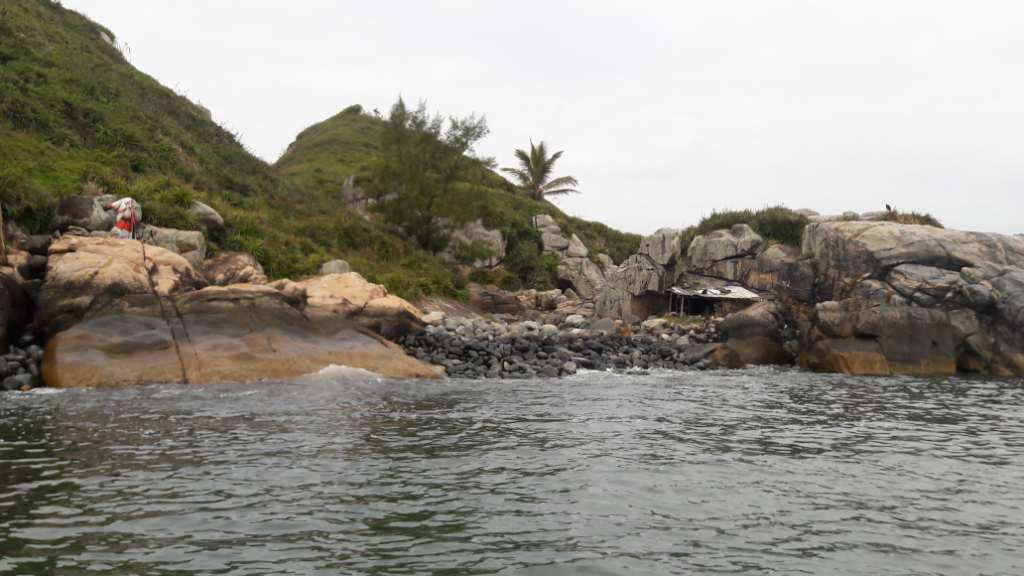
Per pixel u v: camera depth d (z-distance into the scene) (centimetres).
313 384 1872
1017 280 2806
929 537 789
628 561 692
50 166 2792
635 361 2717
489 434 1294
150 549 688
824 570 684
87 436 1186
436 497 891
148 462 1020
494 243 5162
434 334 2564
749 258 3731
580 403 1703
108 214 2464
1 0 4312
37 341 1902
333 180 6147
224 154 4484
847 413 1642
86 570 630
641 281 3816
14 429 1234
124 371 1803
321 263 3262
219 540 719
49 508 805
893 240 3145
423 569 657
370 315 2448
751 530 798
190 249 2559
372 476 983
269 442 1172
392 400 1673
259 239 3050
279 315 2138
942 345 2741
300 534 744
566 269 5172
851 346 2741
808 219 3856
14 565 637
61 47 4234
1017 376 2647
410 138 4631
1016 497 950
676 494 930
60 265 1972
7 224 2152
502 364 2362
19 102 3156
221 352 1947
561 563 681
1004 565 710
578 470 1041
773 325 3083
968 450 1240
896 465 1122
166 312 1989
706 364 2773
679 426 1422
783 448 1231
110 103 3812
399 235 4684
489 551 709
